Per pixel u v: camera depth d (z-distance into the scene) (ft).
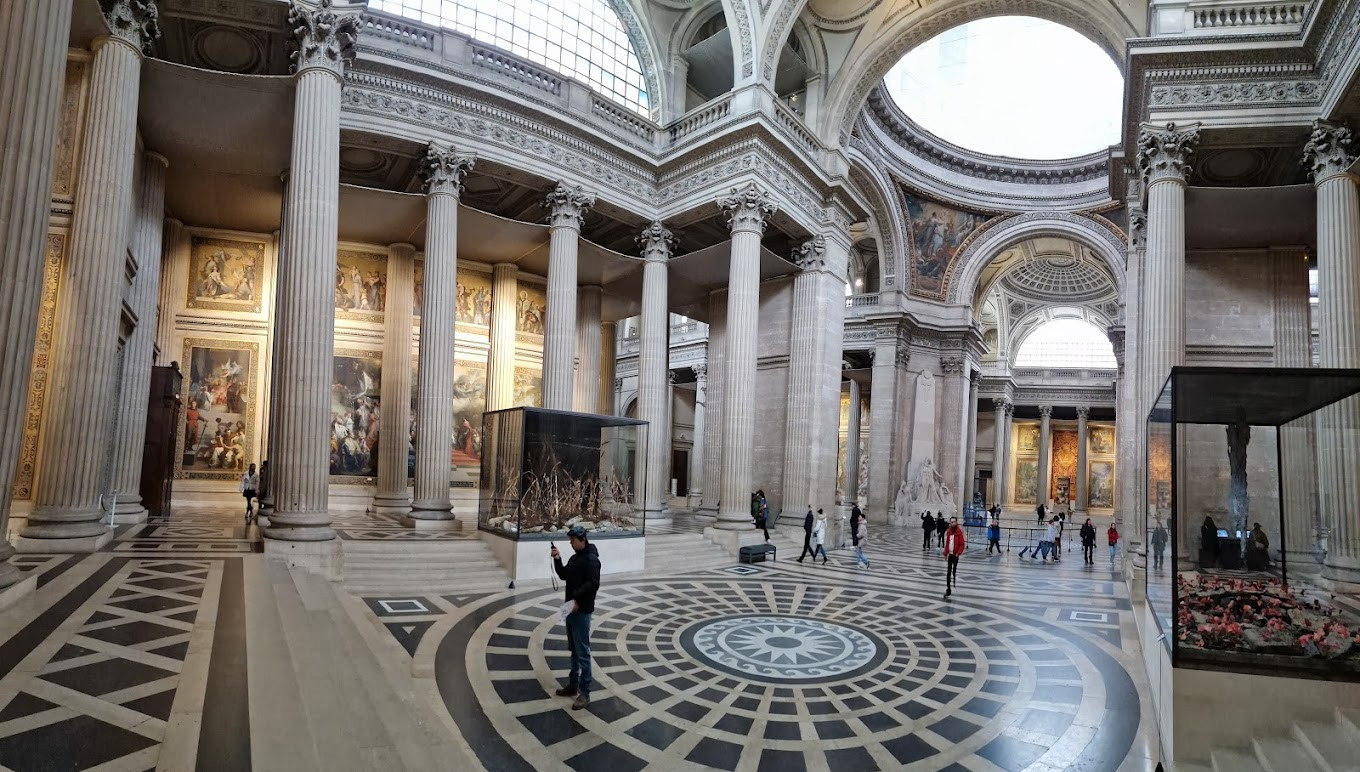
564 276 54.44
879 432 105.60
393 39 48.21
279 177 48.42
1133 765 17.63
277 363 42.88
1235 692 16.69
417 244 61.82
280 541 32.89
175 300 55.67
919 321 110.32
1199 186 45.57
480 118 51.03
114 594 21.90
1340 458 21.21
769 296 68.59
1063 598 41.68
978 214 112.27
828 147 65.51
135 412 41.93
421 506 47.03
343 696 16.28
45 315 30.58
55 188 31.22
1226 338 48.85
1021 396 163.63
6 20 17.70
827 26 65.26
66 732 11.90
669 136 63.00
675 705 20.84
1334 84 37.22
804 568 50.49
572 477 42.78
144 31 33.88
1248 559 21.17
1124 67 51.60
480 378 66.95
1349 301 36.94
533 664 24.00
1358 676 16.37
